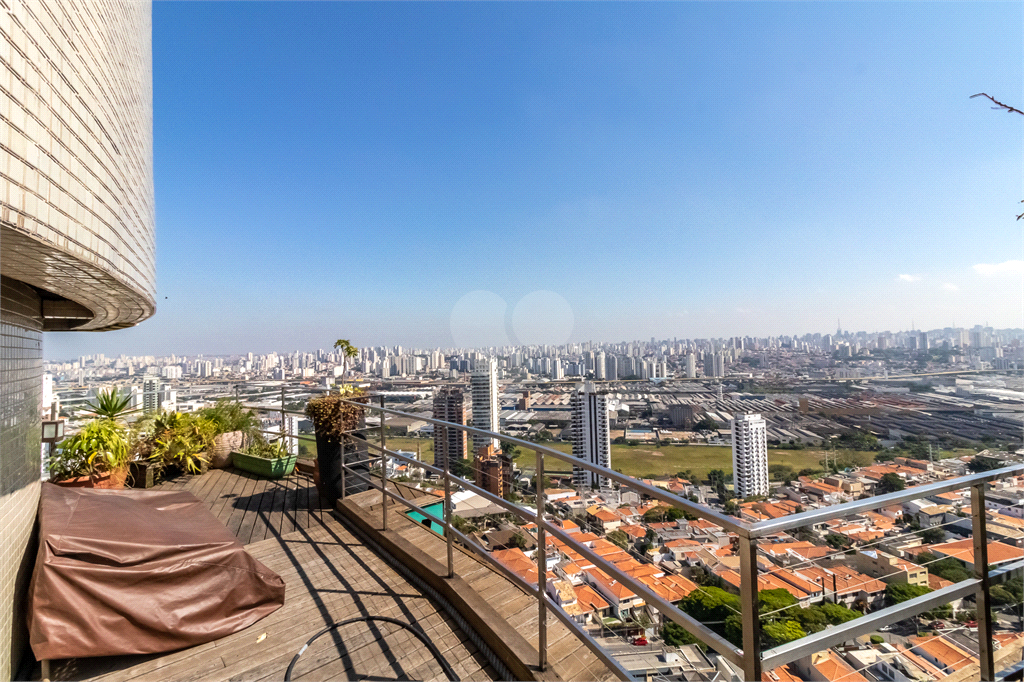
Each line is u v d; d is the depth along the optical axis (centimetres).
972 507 161
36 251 177
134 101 284
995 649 158
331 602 298
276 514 458
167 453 606
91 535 250
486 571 313
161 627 245
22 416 273
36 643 222
